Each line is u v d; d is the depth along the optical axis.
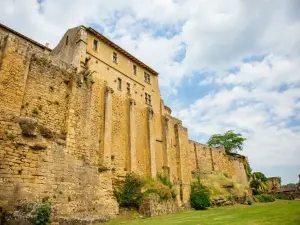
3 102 14.72
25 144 14.70
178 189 31.58
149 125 29.69
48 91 18.20
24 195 13.84
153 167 28.36
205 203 31.02
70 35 24.98
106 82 25.12
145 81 31.95
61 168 16.45
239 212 20.98
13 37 16.34
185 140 36.91
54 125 17.91
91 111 22.12
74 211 16.20
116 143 24.56
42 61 18.36
